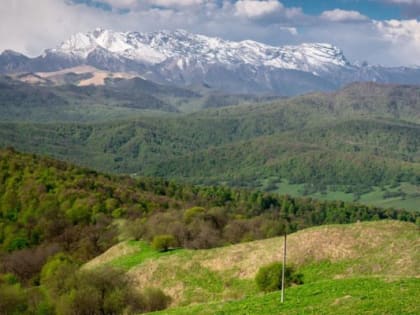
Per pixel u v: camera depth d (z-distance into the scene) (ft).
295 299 145.48
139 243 334.03
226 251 263.29
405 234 230.68
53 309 203.82
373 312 119.55
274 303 145.28
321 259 226.58
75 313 200.44
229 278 237.25
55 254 345.92
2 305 203.00
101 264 306.35
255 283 219.61
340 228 248.73
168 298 223.71
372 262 213.66
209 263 255.09
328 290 149.69
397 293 132.36
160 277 253.44
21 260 346.74
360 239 233.35
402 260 207.62
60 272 224.33
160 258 276.82
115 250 330.95
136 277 258.57
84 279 212.64
